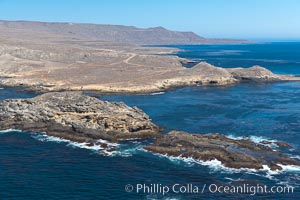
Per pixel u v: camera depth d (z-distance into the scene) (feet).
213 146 232.73
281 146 250.57
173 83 512.22
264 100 412.16
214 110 358.02
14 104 305.53
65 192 183.21
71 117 290.76
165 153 234.17
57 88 461.37
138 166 215.72
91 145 253.44
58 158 230.07
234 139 258.37
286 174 204.23
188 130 290.35
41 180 196.85
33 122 296.92
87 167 215.10
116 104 294.87
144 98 418.31
